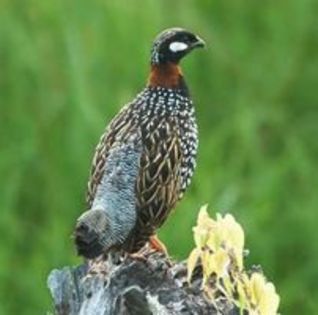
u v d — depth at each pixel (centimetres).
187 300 904
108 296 921
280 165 1833
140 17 1833
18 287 1716
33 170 1775
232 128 1844
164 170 1047
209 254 894
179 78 1077
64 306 941
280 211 1797
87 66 1789
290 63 1958
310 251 1786
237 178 1788
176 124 1065
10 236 1741
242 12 1994
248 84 1930
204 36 1914
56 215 1752
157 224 1049
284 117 1889
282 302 1767
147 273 929
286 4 1991
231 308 899
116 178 1015
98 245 937
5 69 1809
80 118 1753
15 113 1792
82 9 1819
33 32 1814
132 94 1783
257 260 1755
